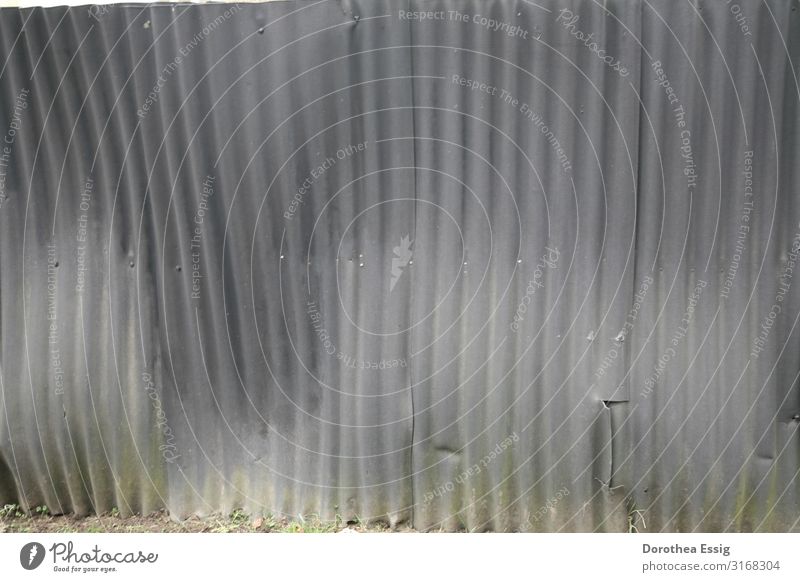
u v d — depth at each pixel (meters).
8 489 1.95
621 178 1.72
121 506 1.93
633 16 1.67
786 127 1.70
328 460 1.88
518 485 1.86
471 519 1.88
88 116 1.81
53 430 1.92
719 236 1.73
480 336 1.80
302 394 1.86
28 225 1.86
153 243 1.84
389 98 1.73
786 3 1.66
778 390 1.78
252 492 1.91
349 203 1.78
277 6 1.72
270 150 1.77
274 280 1.82
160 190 1.81
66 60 1.79
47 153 1.83
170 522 1.93
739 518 1.82
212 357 1.87
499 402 1.83
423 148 1.74
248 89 1.75
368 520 1.90
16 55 1.80
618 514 1.84
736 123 1.70
